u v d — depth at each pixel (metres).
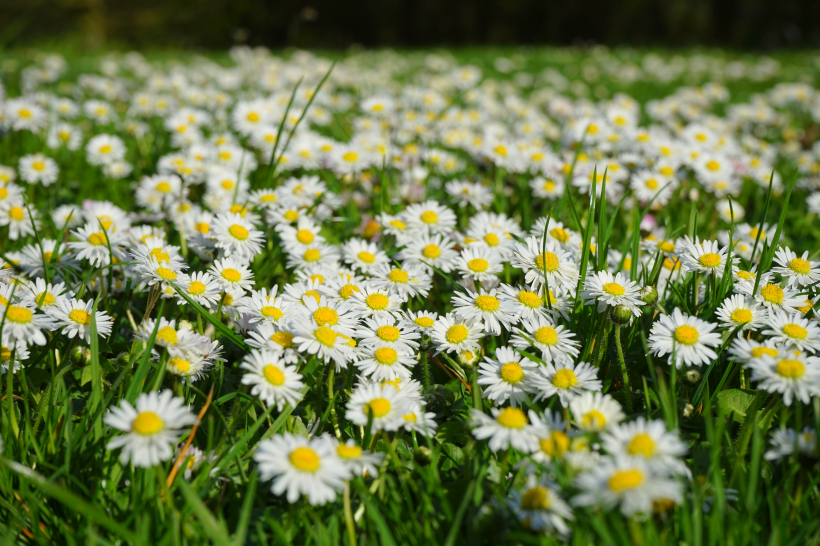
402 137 0.81
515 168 0.65
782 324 0.44
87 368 0.44
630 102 1.14
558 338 0.45
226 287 0.47
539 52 2.59
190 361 0.43
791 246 0.63
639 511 0.38
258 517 0.40
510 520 0.39
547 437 0.40
